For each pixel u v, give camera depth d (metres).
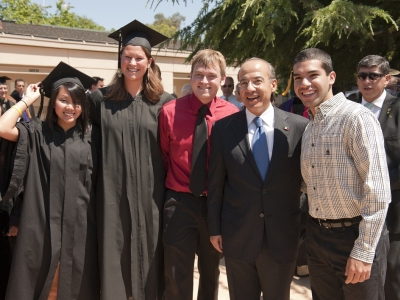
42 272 2.91
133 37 3.18
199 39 7.16
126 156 2.99
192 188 2.98
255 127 2.68
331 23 5.04
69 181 2.93
